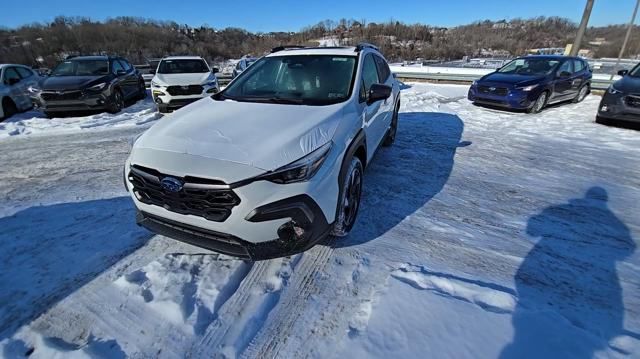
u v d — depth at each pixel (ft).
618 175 13.73
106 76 26.43
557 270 7.78
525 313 6.27
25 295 6.93
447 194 11.85
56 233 9.19
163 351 5.74
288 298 6.92
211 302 6.75
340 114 8.39
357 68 10.55
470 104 29.91
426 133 20.17
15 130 20.74
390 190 12.12
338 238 8.96
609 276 7.60
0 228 9.46
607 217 10.31
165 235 7.28
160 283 7.20
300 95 9.87
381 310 6.44
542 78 25.96
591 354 5.41
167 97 25.93
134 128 21.59
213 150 6.61
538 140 18.76
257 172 6.17
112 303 6.73
